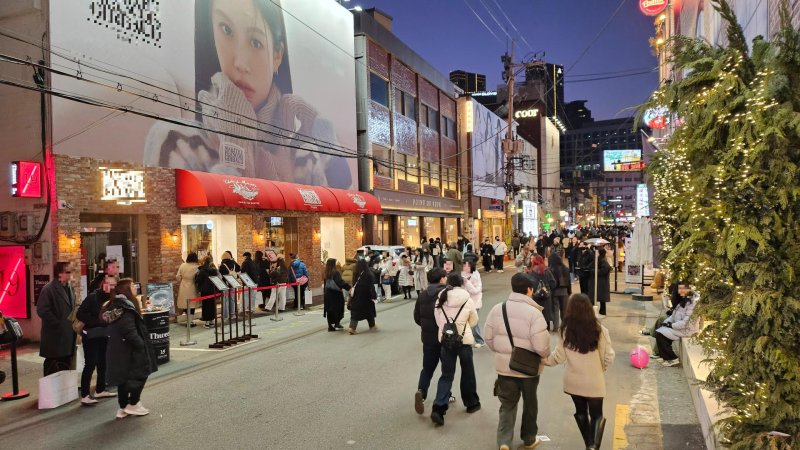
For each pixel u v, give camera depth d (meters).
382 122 29.45
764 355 4.52
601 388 5.26
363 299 12.86
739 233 4.53
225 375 9.26
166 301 13.80
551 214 76.50
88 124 12.77
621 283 22.84
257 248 18.62
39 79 11.75
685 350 8.34
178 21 15.57
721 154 4.92
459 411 7.11
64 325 8.23
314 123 22.36
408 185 32.88
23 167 11.55
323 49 23.27
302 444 6.09
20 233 12.13
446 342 6.61
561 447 5.89
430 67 37.31
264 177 19.16
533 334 5.53
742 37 5.09
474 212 43.84
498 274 28.69
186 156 15.66
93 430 6.78
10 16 12.34
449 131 41.34
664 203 7.57
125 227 14.41
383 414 7.02
